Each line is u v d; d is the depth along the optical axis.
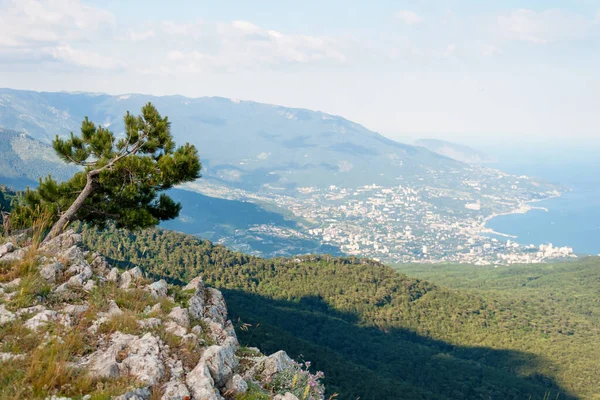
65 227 17.69
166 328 9.56
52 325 8.58
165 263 124.50
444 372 106.44
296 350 81.69
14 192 95.69
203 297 12.68
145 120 20.05
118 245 116.06
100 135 20.27
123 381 7.31
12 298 9.35
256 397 8.09
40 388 6.66
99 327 8.97
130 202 20.20
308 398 8.78
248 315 101.00
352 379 78.56
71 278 10.77
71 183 20.00
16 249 11.93
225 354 8.71
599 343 137.88
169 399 7.14
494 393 96.44
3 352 7.44
